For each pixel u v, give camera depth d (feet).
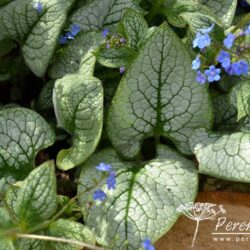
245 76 2.17
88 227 1.94
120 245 1.89
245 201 2.07
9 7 2.21
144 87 2.02
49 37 2.17
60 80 2.07
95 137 2.00
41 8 2.18
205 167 1.99
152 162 2.08
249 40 1.84
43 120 2.09
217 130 2.19
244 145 1.98
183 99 2.05
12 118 2.09
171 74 2.01
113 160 2.10
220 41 2.13
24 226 1.84
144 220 1.92
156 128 2.10
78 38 2.25
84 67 2.14
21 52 2.39
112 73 2.27
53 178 1.82
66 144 2.32
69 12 2.37
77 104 2.03
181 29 2.44
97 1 2.33
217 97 2.23
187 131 2.09
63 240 1.79
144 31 2.19
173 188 1.98
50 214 1.86
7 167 2.06
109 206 1.95
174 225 2.02
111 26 2.33
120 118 2.06
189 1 2.33
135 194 1.97
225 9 2.38
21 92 2.50
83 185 2.02
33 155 2.07
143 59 1.99
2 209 1.88
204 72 1.88
